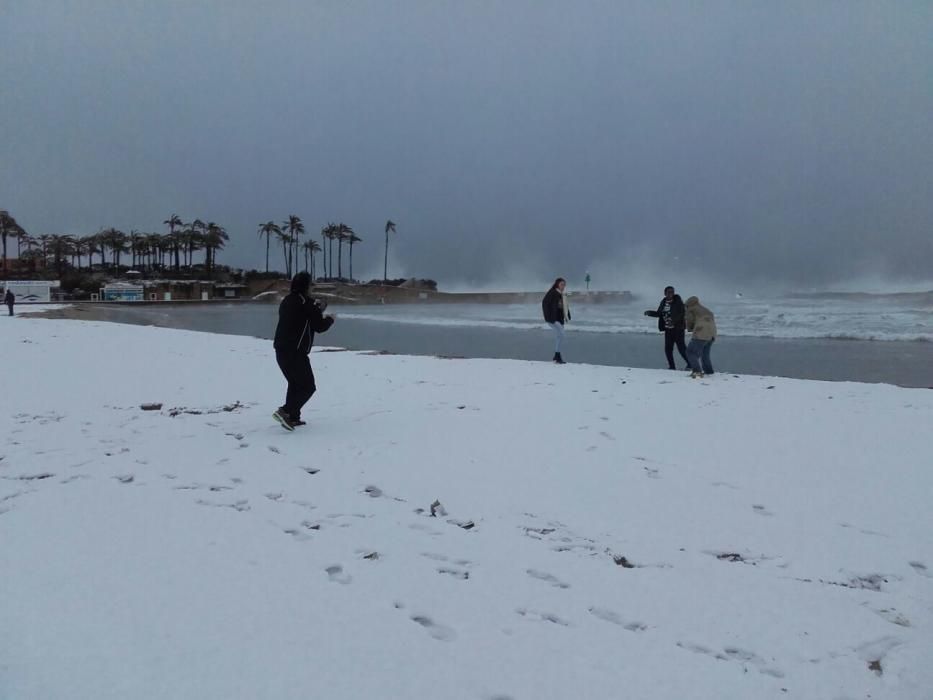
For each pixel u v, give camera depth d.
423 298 92.94
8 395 9.79
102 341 18.73
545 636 3.06
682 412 8.19
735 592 3.52
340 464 5.93
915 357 16.39
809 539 4.20
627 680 2.71
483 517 4.62
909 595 3.49
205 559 3.87
